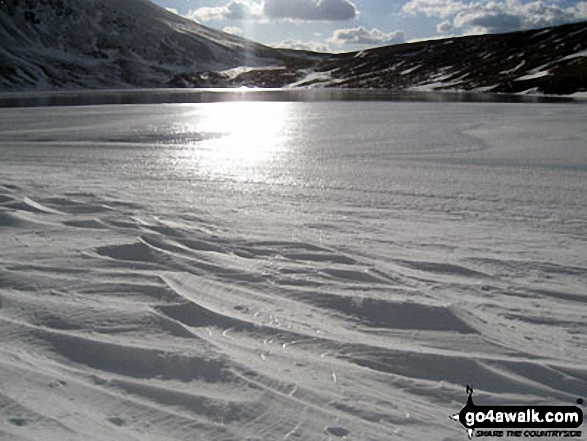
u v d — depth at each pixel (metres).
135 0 139.50
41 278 3.85
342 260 4.56
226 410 2.28
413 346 2.98
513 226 5.97
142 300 3.49
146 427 2.15
